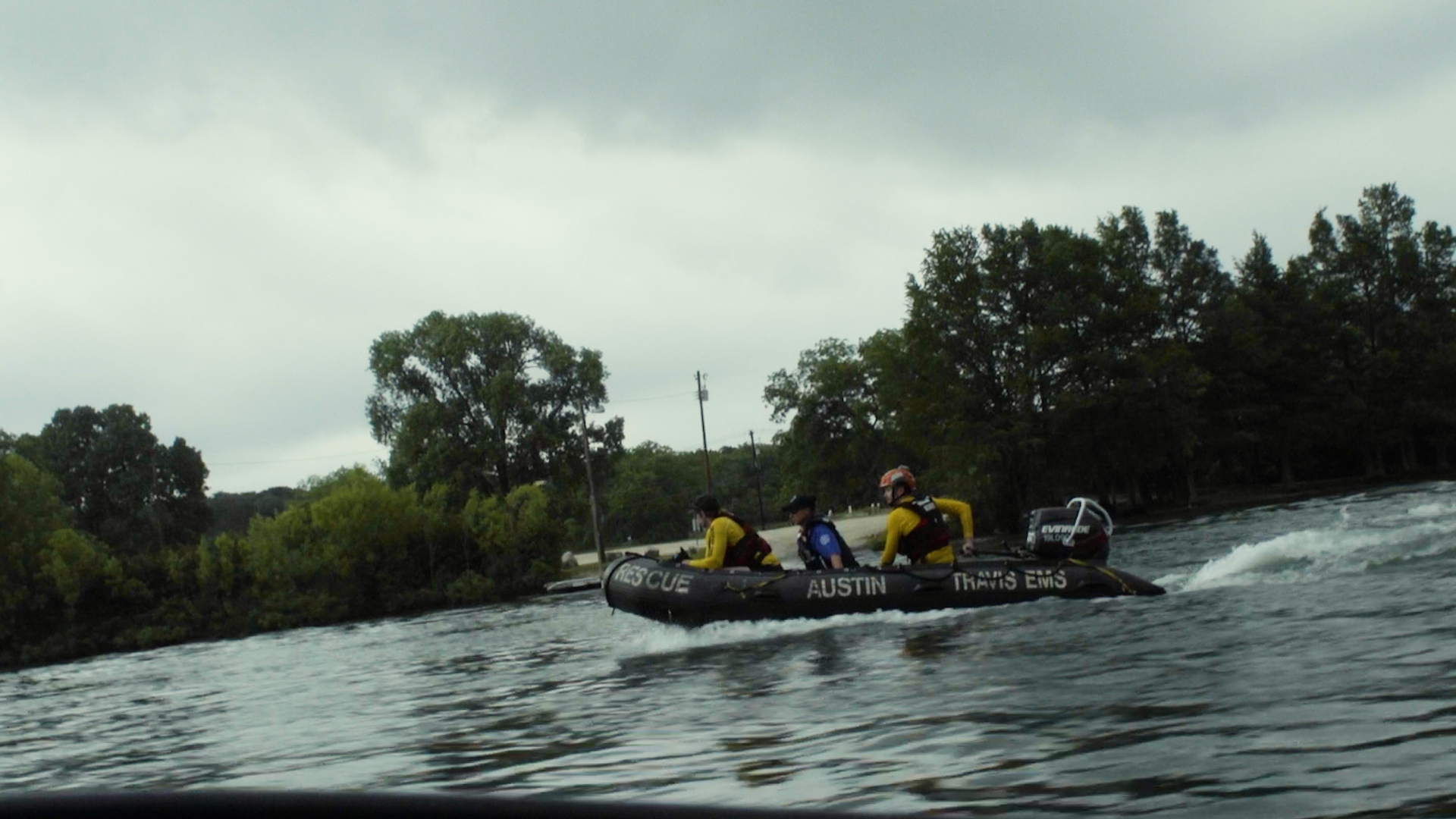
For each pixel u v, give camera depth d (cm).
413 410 5784
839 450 6962
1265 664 571
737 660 887
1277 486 6378
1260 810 321
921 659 761
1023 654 723
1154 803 338
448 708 793
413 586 4203
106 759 750
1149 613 878
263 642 2778
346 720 798
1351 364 6194
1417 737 386
